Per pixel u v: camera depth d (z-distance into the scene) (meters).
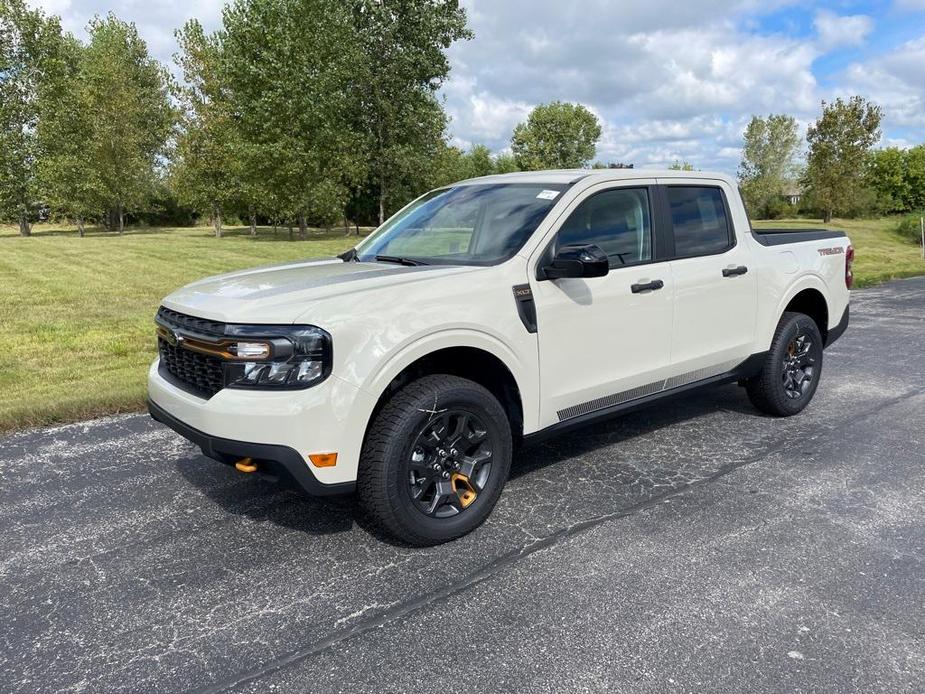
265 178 29.92
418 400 3.19
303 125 29.67
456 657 2.54
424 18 36.47
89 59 45.31
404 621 2.77
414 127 37.66
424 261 3.93
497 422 3.51
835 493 3.97
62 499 3.98
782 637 2.63
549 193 3.99
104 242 29.44
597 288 3.90
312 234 37.81
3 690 2.39
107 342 8.42
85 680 2.45
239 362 2.99
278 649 2.61
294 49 29.14
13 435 5.08
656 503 3.86
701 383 4.70
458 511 3.45
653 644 2.60
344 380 2.99
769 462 4.48
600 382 3.99
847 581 3.02
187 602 2.94
